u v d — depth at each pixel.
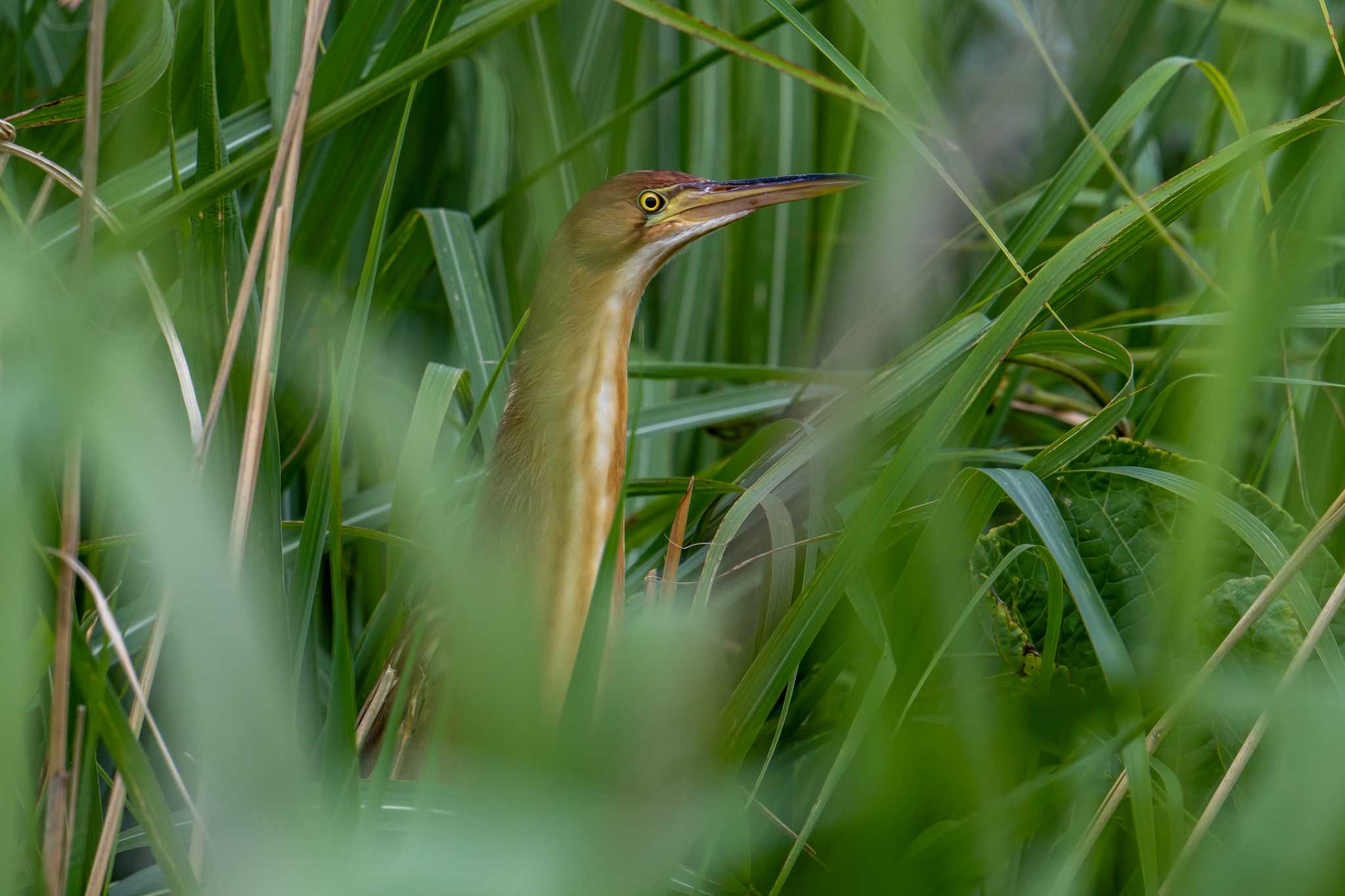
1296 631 6.89
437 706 6.93
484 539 6.96
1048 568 6.89
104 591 6.95
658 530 7.04
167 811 6.80
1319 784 5.80
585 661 6.82
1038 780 6.84
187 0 7.01
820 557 6.95
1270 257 6.92
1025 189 7.17
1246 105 7.01
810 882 6.86
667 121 7.18
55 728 6.81
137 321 6.97
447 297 7.02
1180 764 6.88
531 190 7.09
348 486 7.04
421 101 7.11
